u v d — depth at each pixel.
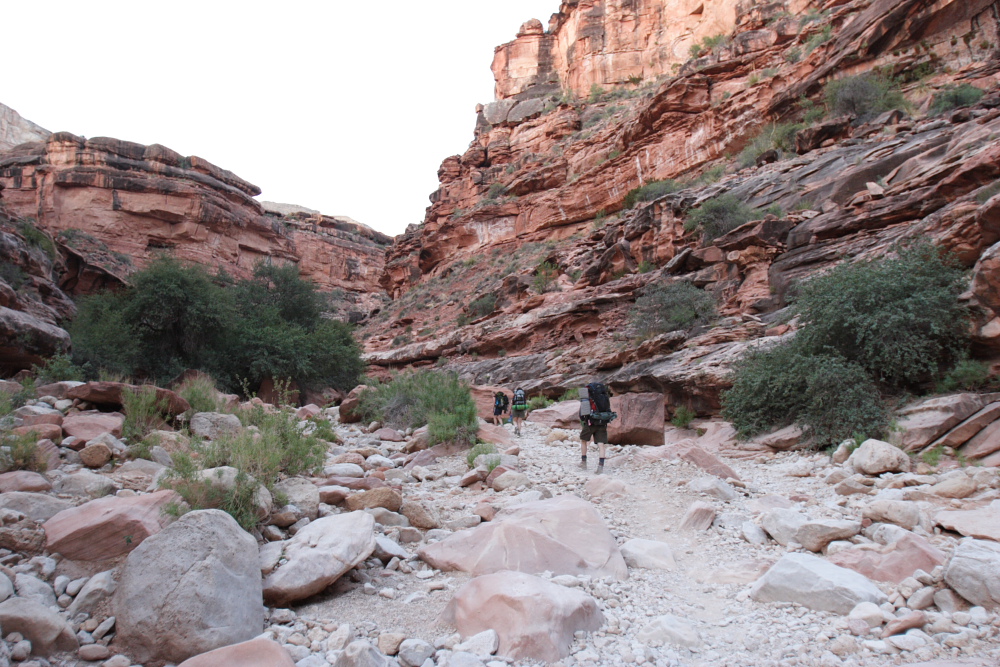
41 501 4.76
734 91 37.72
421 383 14.02
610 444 10.86
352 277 96.38
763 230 18.25
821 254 15.74
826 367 10.02
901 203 14.80
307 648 3.59
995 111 15.73
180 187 70.25
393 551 5.13
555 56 69.81
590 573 4.78
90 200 67.12
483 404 15.16
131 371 18.73
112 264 59.25
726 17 54.50
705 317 17.70
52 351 14.77
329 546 4.56
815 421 9.91
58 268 24.03
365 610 4.21
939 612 3.89
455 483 8.01
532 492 6.80
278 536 4.98
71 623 3.58
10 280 17.56
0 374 14.16
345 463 8.02
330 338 25.44
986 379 9.05
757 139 32.09
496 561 4.75
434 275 56.56
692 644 3.67
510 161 63.03
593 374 19.80
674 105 39.78
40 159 68.62
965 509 5.79
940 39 25.73
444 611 4.06
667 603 4.41
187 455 5.12
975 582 3.86
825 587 4.16
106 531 4.19
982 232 9.90
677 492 7.34
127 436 7.29
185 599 3.52
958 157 14.40
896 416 9.30
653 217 25.70
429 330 41.91
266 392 21.92
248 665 3.15
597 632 3.83
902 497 6.46
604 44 63.19
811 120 27.94
